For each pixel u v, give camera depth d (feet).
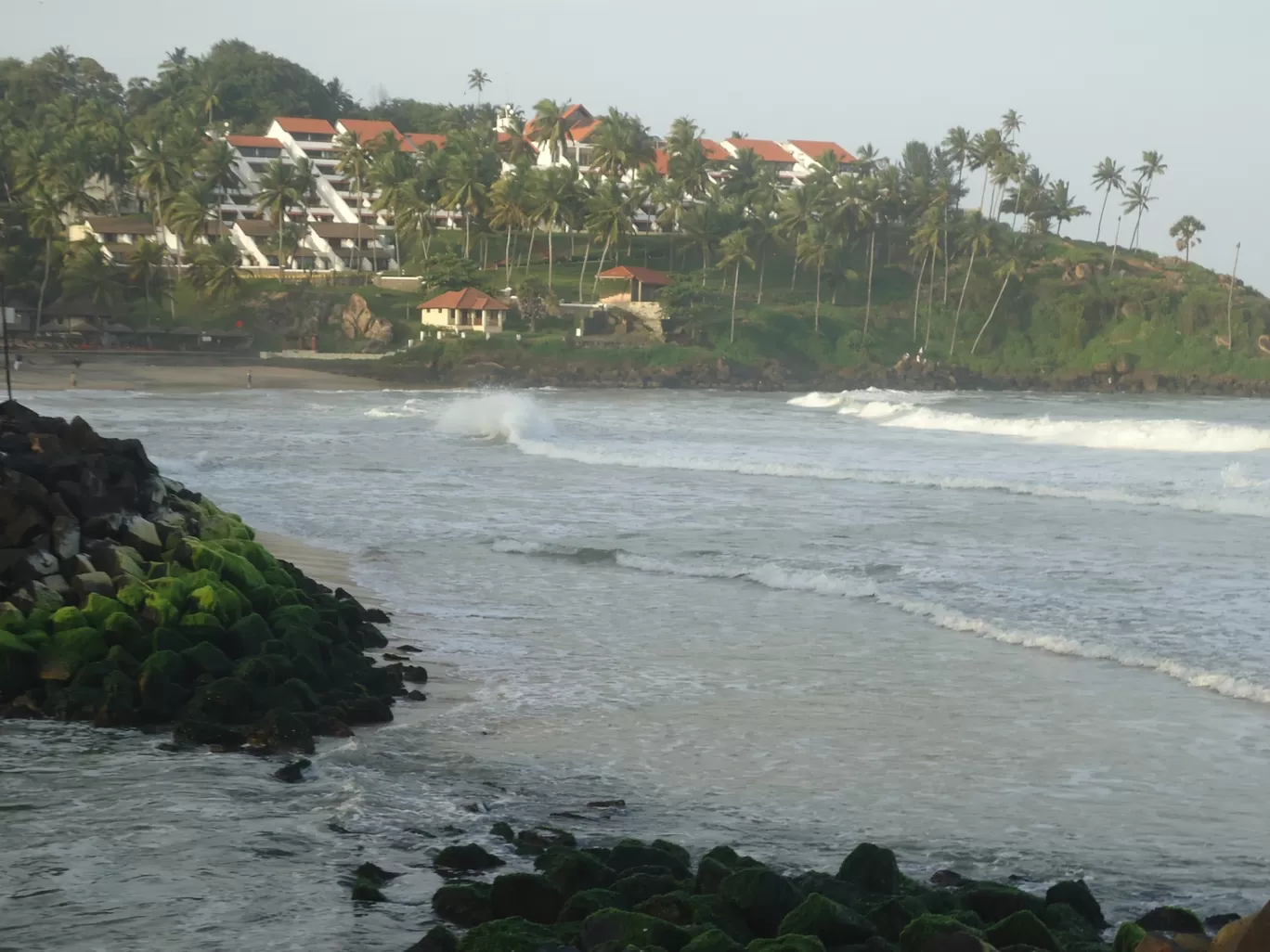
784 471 257.55
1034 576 146.10
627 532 177.68
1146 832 69.67
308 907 57.21
